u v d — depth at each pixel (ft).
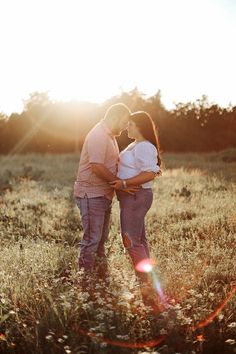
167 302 16.83
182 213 34.04
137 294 16.46
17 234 29.94
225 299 16.72
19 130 135.03
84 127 136.98
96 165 18.19
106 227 20.16
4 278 18.48
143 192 18.07
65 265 20.79
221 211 32.58
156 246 23.82
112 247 22.79
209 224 28.71
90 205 19.04
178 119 137.59
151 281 18.02
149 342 14.19
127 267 19.90
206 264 20.79
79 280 17.22
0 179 57.72
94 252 19.06
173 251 22.99
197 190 45.60
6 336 14.33
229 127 137.08
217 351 14.51
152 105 146.30
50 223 32.65
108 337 13.89
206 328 14.96
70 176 61.77
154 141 18.33
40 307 15.96
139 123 18.17
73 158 98.63
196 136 135.85
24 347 14.14
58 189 49.96
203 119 137.80
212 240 24.58
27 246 24.93
